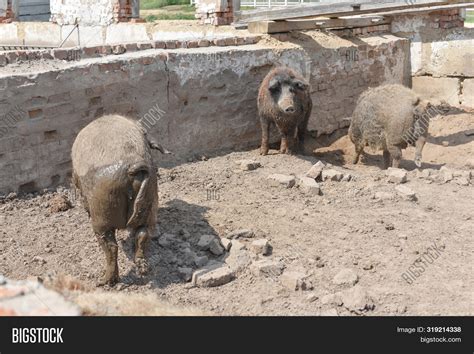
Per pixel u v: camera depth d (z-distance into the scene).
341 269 3.96
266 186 5.10
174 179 5.17
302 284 3.76
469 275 3.90
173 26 7.57
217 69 5.84
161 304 3.35
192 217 4.50
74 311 2.90
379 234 4.36
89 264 3.92
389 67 7.59
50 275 3.59
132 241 3.99
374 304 3.58
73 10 8.27
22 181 4.64
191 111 5.72
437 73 7.77
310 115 6.57
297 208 4.73
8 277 3.67
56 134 4.80
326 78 6.80
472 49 7.48
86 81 4.92
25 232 4.18
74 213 4.47
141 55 5.38
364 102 5.79
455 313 3.49
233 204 4.76
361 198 4.95
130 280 3.79
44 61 5.04
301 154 6.10
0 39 8.94
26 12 10.05
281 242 4.27
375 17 7.57
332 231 4.41
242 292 3.75
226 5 7.36
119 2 7.90
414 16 7.80
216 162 5.65
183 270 3.89
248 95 6.15
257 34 6.57
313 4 6.48
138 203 3.50
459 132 6.81
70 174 4.93
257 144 6.31
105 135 3.63
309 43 6.73
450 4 7.14
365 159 6.32
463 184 5.33
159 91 5.45
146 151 3.66
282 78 5.57
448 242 4.28
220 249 4.09
